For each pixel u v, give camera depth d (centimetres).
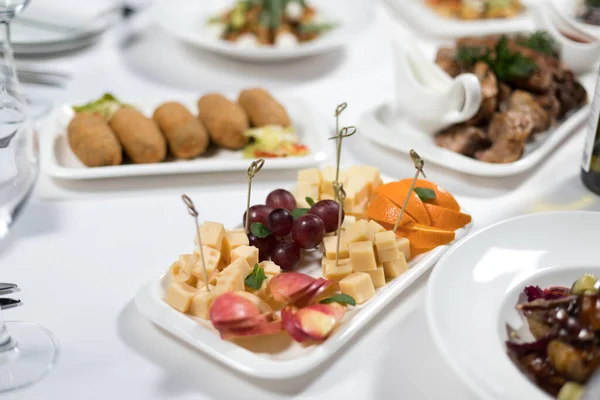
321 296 75
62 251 87
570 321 63
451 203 90
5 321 74
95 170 100
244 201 99
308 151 110
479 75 114
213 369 69
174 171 102
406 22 174
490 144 109
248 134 111
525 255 77
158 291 75
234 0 169
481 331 67
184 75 142
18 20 149
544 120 113
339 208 79
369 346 71
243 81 140
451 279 72
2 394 65
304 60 150
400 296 79
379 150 114
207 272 75
